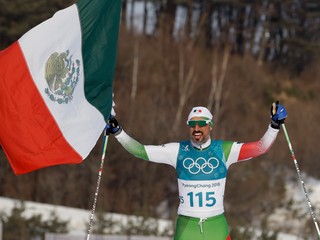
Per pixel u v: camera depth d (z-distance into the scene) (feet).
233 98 412.77
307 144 388.78
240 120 401.49
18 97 78.74
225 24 529.04
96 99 83.15
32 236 236.84
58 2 324.19
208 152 85.10
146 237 197.88
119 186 335.06
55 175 334.24
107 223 242.99
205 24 515.09
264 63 521.65
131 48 412.77
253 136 397.80
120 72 393.91
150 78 401.49
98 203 326.24
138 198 334.03
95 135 82.12
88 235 85.92
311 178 367.45
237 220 274.77
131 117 354.54
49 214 279.49
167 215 330.34
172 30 483.92
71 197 332.19
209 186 84.38
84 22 82.28
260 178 341.41
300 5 536.42
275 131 83.71
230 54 501.56
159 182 338.75
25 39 79.36
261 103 442.50
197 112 84.07
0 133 79.00
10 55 78.89
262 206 332.19
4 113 78.59
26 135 78.89
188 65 425.69
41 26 80.12
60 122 79.92
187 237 84.33
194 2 518.78
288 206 329.93
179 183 85.56
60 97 80.28
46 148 79.10
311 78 512.63
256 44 550.77
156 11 508.94
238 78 438.40
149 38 453.58
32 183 335.67
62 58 80.74
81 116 81.56
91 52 82.94
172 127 362.74
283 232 309.42
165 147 86.43
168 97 391.86
